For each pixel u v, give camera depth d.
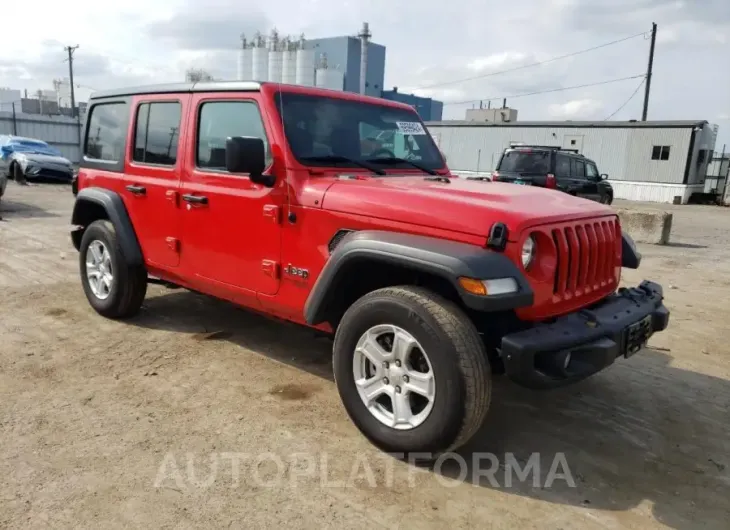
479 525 2.71
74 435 3.33
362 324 3.23
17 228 10.47
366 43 31.45
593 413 3.92
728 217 20.52
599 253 3.54
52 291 6.25
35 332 4.97
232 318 5.54
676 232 14.82
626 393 4.27
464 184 3.89
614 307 3.48
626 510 2.88
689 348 5.28
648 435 3.65
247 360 4.54
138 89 4.92
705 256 10.67
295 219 3.65
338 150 4.02
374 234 3.21
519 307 2.87
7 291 6.19
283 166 3.70
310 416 3.66
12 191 17.06
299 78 32.09
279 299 3.83
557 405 4.02
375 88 41.91
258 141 3.50
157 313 5.60
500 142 33.00
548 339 2.91
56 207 13.77
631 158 29.64
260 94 3.86
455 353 2.87
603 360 3.05
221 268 4.19
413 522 2.71
